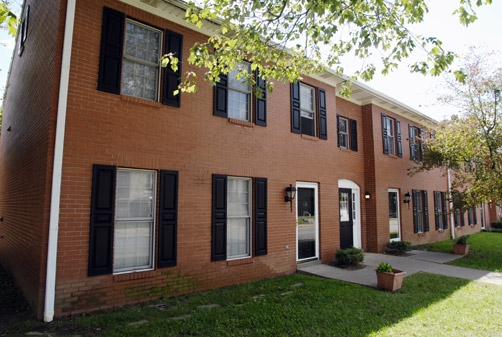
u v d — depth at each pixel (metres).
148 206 6.23
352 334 4.49
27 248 6.09
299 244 9.21
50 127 5.21
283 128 8.81
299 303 5.84
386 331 4.62
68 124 5.33
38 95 6.28
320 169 9.91
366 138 12.22
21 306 5.58
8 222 8.72
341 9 5.06
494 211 24.84
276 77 6.45
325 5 4.66
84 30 5.64
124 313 5.22
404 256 11.12
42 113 5.80
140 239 6.11
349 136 11.84
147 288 5.93
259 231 7.85
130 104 6.03
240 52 5.76
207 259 6.81
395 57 5.66
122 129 5.89
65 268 5.10
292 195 8.62
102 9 5.89
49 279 4.92
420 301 6.06
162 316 5.18
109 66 5.85
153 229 6.18
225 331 4.55
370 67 6.31
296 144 9.15
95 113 5.61
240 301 6.01
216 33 6.75
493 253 12.06
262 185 8.05
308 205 9.62
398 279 6.83
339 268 8.90
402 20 5.63
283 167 8.67
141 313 5.26
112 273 5.58
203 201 6.86
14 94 9.48
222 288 6.90
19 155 7.75
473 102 11.53
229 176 7.58
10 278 7.62
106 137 5.69
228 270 7.16
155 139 6.27
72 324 4.75
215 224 7.00
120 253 5.87
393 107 13.30
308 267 9.02
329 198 10.14
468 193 11.91
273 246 8.15
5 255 8.88
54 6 5.79
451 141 11.95
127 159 5.88
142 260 6.10
